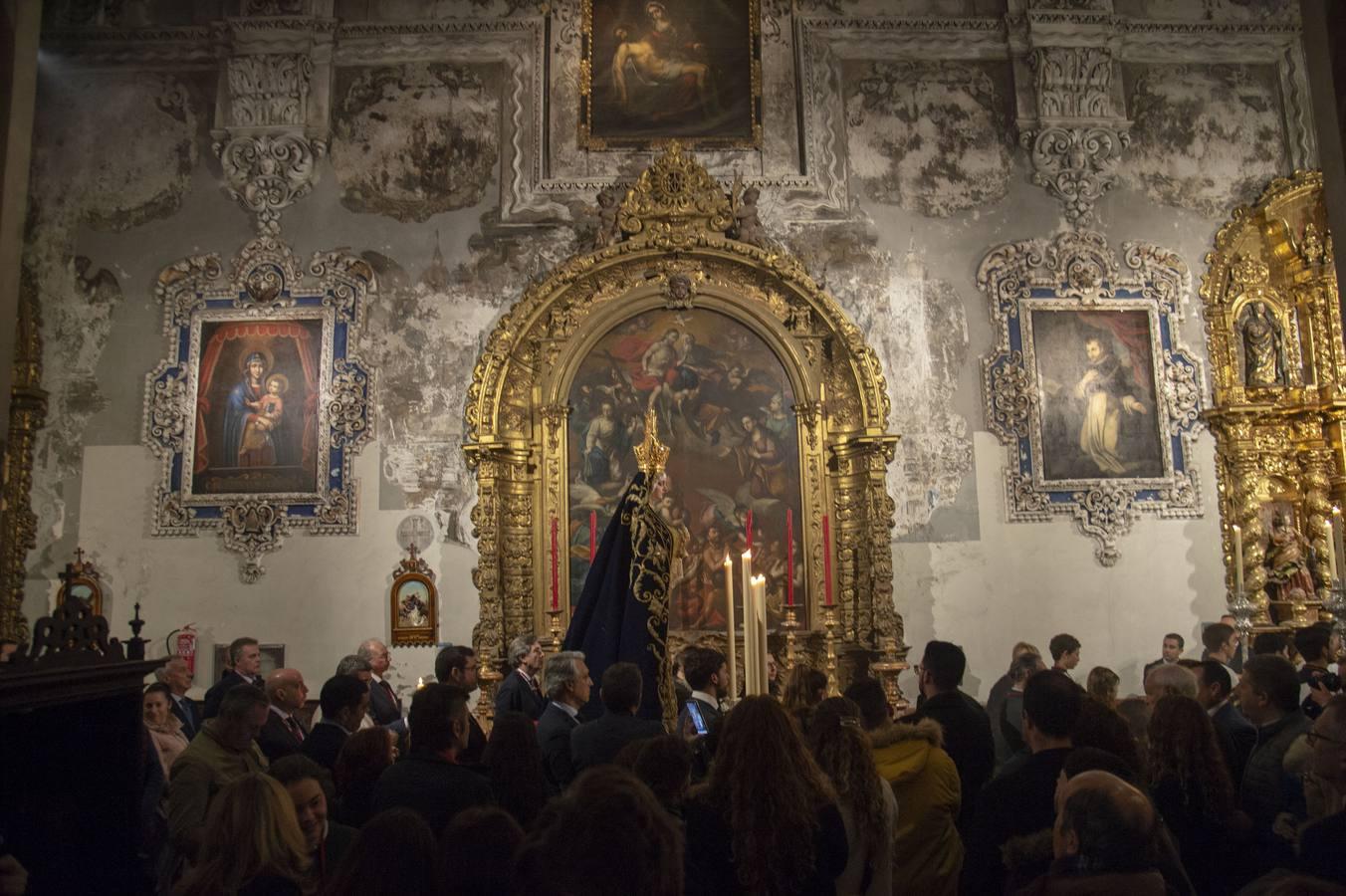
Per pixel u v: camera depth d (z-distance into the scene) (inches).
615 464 561.3
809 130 597.6
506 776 212.8
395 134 593.6
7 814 187.3
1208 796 190.2
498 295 579.2
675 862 113.1
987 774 245.3
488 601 528.7
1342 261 273.6
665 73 604.4
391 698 425.1
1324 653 314.8
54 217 579.5
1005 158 599.2
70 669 177.6
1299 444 566.9
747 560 272.5
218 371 569.3
